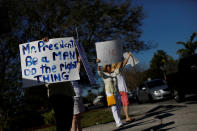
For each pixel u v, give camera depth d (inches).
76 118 167.3
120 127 227.3
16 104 427.2
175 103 403.5
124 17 556.7
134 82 1705.2
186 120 202.8
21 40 449.1
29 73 170.7
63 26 446.6
